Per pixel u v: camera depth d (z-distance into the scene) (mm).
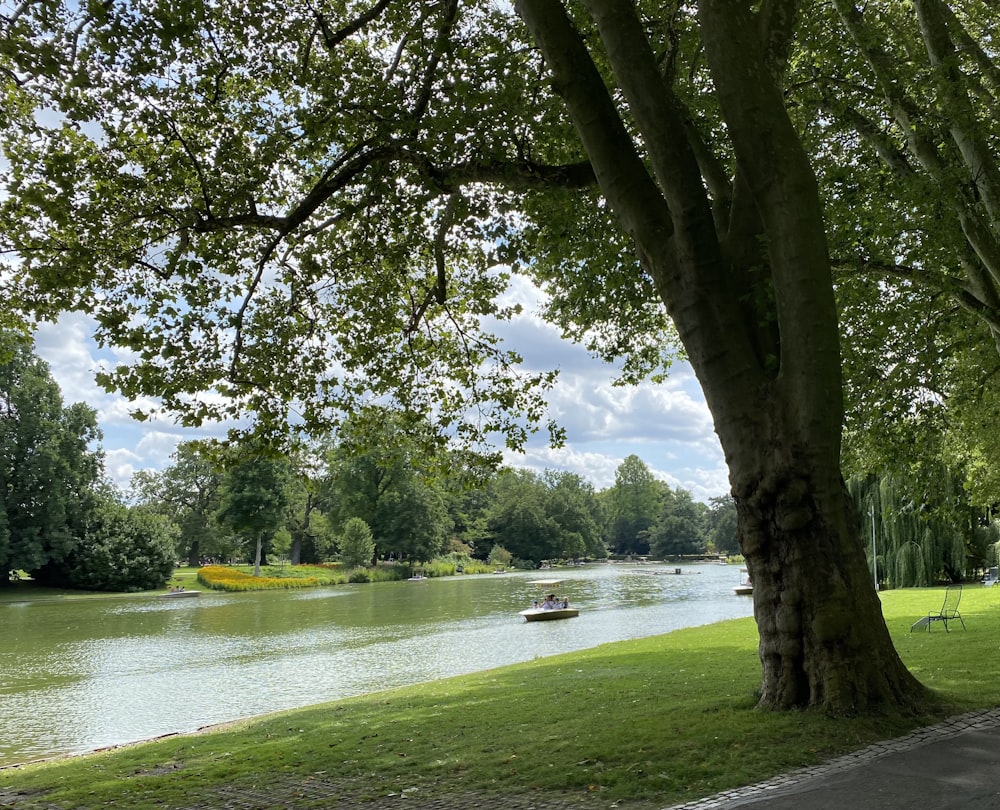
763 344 8375
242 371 12477
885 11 13750
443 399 15211
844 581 7652
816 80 12922
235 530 68562
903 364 14547
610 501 162125
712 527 171125
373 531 81375
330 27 12062
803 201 7539
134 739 14016
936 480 16312
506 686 13562
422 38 10641
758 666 12820
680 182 8180
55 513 54750
